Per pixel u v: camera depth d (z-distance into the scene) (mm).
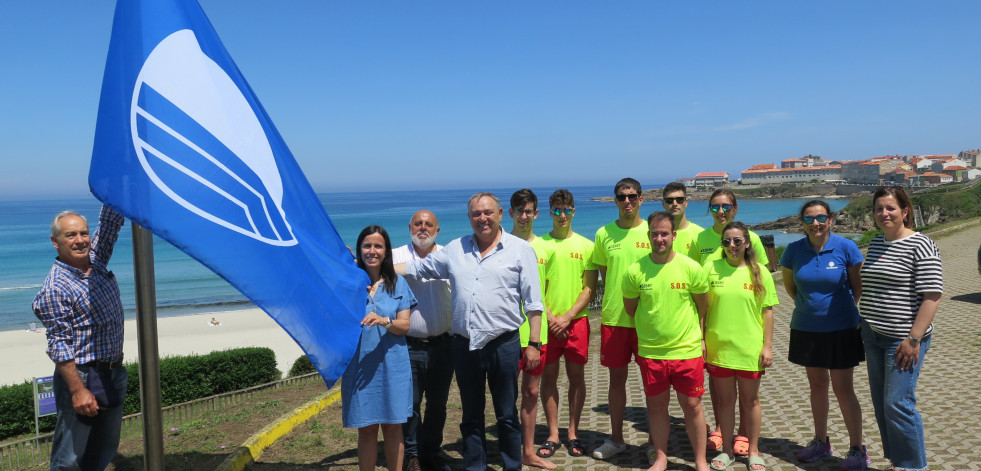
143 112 3045
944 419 5586
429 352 4973
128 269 48219
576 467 5043
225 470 4816
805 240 4934
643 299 4766
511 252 4668
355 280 4066
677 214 5695
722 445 5039
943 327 9781
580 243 5504
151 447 3207
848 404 4738
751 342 4805
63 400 4176
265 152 3586
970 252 21406
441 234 78938
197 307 34625
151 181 2982
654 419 4824
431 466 5145
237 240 3148
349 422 4273
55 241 4141
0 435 10422
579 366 5395
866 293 4504
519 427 4738
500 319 4590
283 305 3252
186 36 3305
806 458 4895
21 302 36844
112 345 4309
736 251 4824
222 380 12977
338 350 3582
